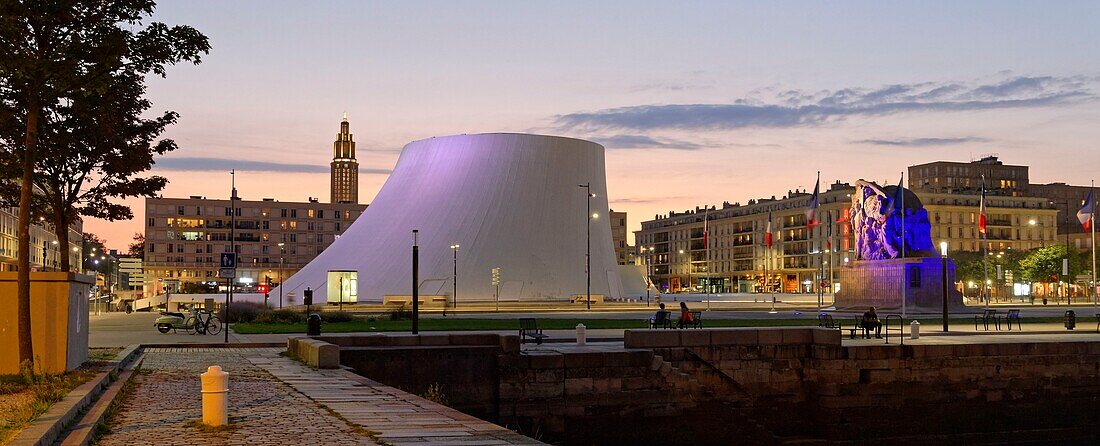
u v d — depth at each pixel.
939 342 35.66
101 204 34.78
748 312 73.56
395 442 13.23
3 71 21.94
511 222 92.12
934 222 144.62
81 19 22.34
